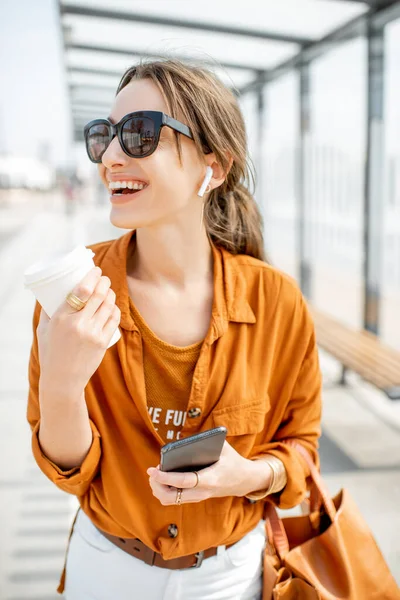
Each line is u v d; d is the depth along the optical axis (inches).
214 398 42.1
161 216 39.9
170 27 191.2
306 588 43.9
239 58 241.6
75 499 117.3
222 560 43.6
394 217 310.0
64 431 36.7
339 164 307.7
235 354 42.8
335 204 346.6
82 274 32.5
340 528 46.5
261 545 47.9
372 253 189.0
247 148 46.7
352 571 45.1
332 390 179.5
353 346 162.1
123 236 46.7
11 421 151.7
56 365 33.2
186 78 39.9
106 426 41.0
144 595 42.8
